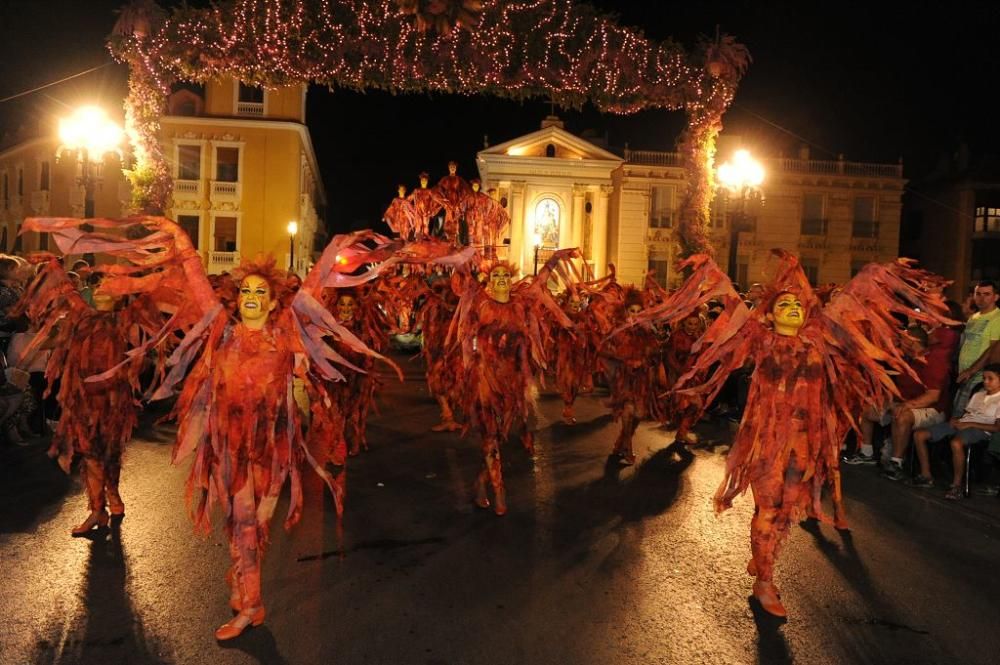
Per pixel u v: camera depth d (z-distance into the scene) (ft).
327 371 15.57
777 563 19.43
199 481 15.38
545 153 128.57
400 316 37.91
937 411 27.66
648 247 121.80
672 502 24.61
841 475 29.27
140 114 44.04
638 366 30.45
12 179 136.26
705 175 50.37
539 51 42.78
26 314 29.94
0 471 26.61
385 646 14.33
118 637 14.47
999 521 23.15
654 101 47.62
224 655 13.88
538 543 20.25
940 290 17.71
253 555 14.99
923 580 18.43
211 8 42.14
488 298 23.71
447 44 41.37
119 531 20.43
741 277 119.44
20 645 14.07
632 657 14.15
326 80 43.29
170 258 15.53
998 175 117.70
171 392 15.53
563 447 33.22
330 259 15.53
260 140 112.16
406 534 20.75
